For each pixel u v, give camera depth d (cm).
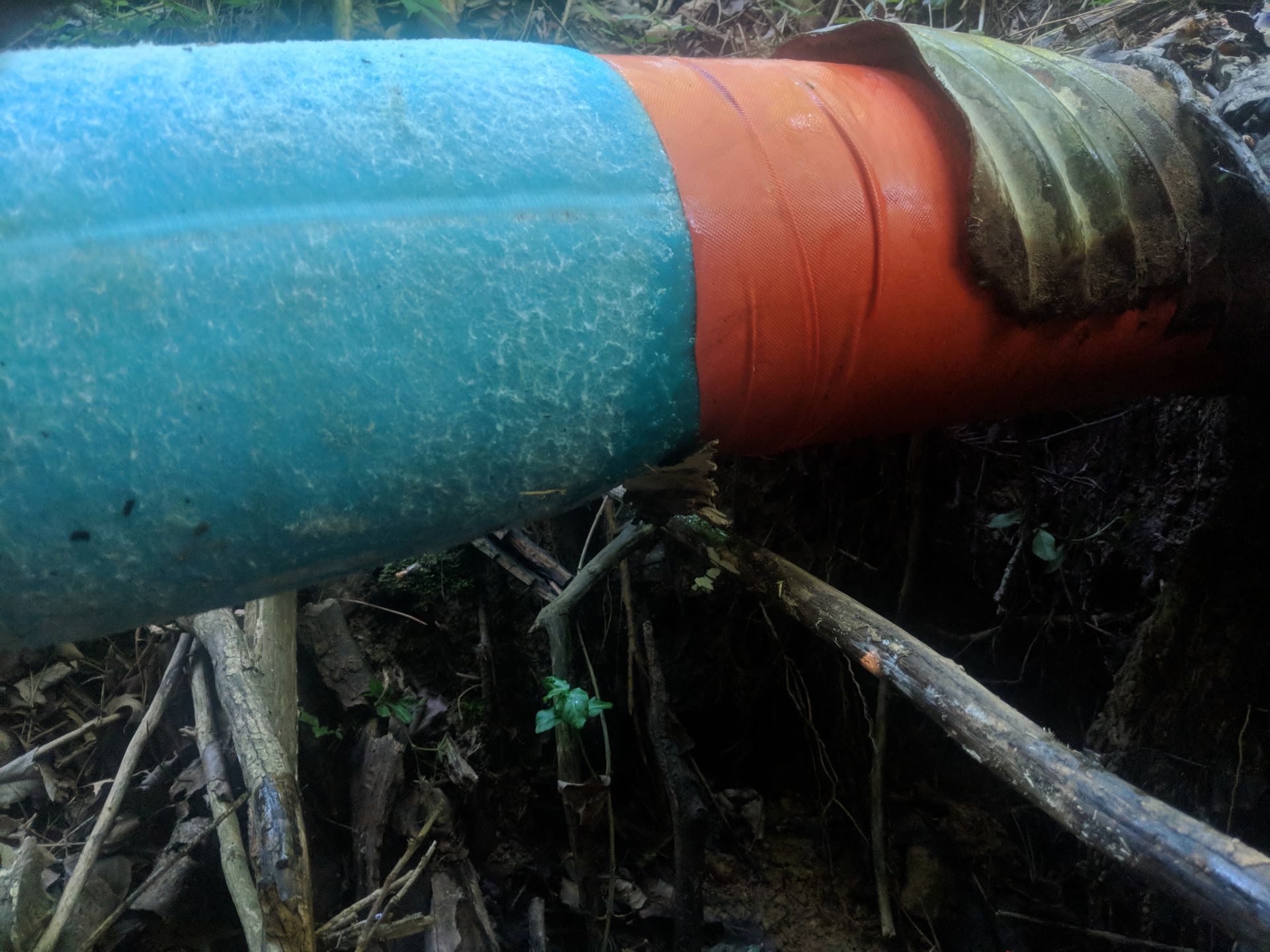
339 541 134
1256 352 199
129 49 125
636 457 157
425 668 320
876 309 158
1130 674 263
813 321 154
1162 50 239
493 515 146
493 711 313
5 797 252
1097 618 309
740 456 321
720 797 346
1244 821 243
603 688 334
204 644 252
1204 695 248
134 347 109
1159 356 193
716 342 150
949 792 348
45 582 115
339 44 138
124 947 219
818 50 198
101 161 110
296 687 255
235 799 237
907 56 176
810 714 338
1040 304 167
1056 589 318
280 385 117
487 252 127
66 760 264
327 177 120
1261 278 188
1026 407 199
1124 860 130
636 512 200
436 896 245
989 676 347
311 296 117
